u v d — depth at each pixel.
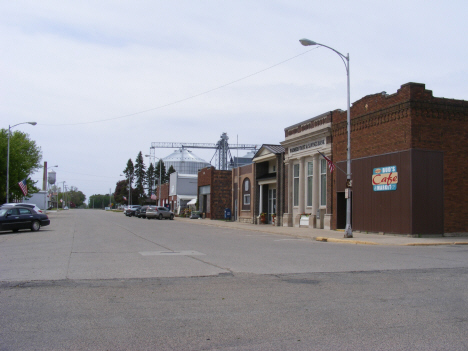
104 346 5.40
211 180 57.19
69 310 7.17
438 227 23.16
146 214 57.78
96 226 35.50
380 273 11.00
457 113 23.77
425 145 23.06
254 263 12.78
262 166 44.66
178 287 9.12
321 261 13.31
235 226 38.38
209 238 23.56
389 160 24.45
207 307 7.42
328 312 7.11
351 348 5.37
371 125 26.22
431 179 23.09
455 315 6.96
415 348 5.38
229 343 5.54
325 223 30.98
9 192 56.31
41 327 6.19
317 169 32.88
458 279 10.14
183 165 123.81
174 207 80.31
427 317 6.82
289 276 10.52
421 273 11.01
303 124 34.62
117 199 154.62
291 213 36.62
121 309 7.26
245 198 47.78
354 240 21.69
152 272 11.01
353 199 27.84
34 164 61.03
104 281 9.74
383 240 21.33
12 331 5.99
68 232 27.42
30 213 28.03
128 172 126.31
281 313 7.03
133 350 5.27
